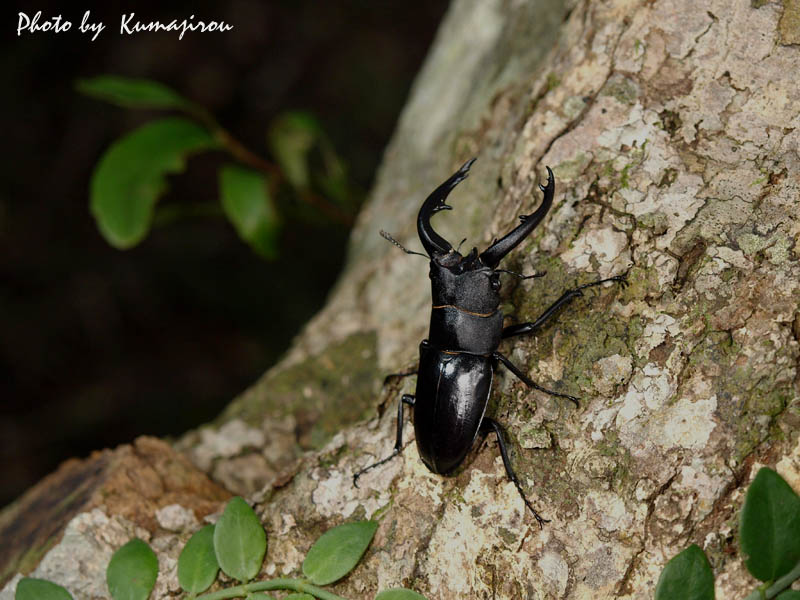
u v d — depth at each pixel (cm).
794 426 41
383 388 45
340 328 51
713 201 43
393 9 110
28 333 87
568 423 42
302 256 95
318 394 50
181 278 92
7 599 44
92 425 84
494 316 43
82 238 92
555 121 45
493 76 52
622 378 42
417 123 56
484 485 43
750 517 40
